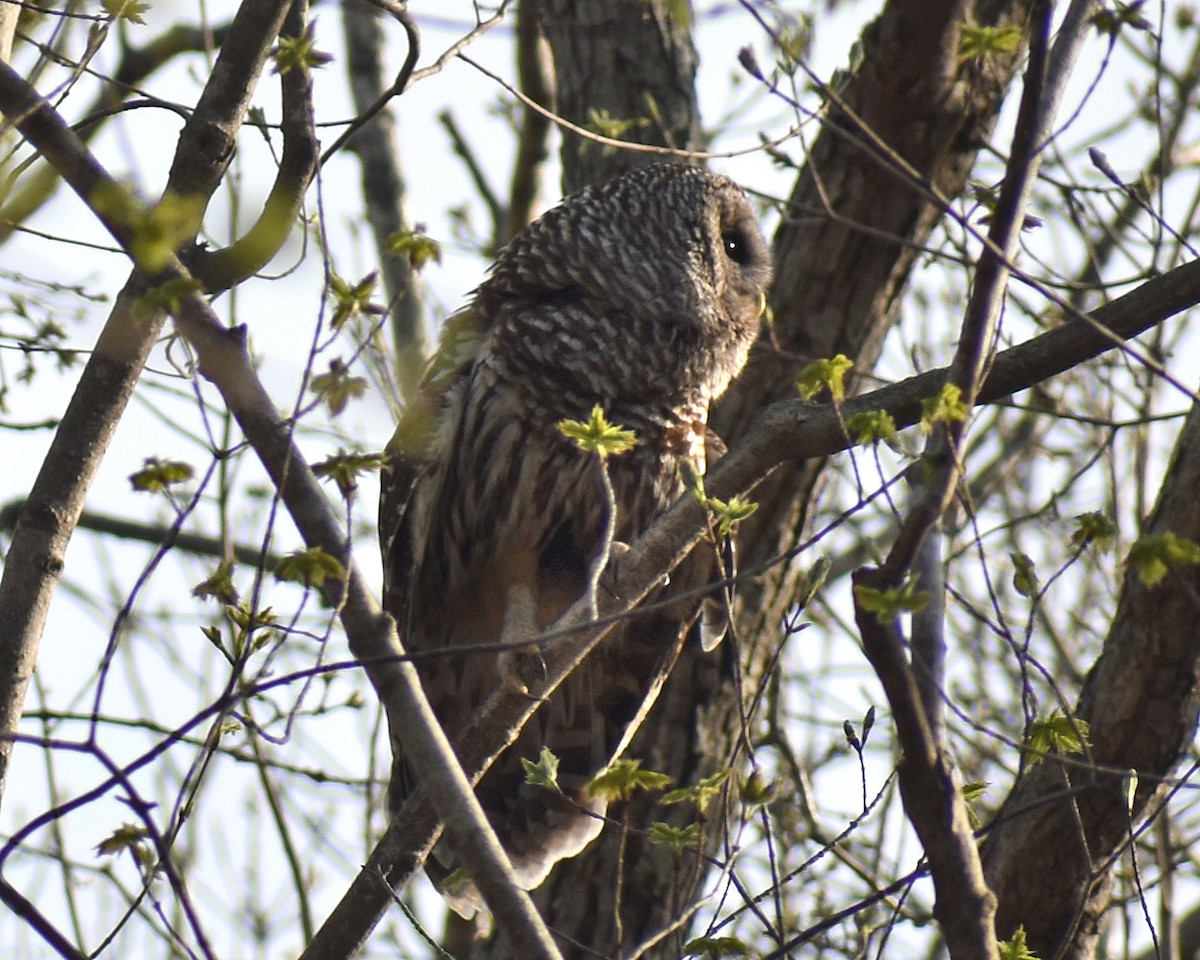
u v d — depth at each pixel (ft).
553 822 36.14
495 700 26.84
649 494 35.96
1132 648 29.58
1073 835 29.30
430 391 35.63
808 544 21.04
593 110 41.75
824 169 38.83
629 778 24.54
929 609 21.63
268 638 22.47
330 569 21.12
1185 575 28.91
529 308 35.68
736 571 36.04
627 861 36.45
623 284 35.68
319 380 21.80
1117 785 29.30
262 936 42.32
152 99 25.98
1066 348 25.71
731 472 26.45
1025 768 30.37
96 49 25.43
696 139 42.60
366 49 44.65
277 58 23.88
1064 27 24.81
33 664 24.84
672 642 34.19
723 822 24.81
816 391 22.66
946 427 19.74
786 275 39.06
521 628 35.29
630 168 42.14
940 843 19.42
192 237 24.11
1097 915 29.73
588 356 35.22
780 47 24.85
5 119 23.67
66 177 22.61
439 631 36.96
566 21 43.32
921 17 36.55
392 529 35.73
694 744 37.27
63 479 25.03
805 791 36.58
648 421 35.63
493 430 35.01
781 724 39.55
